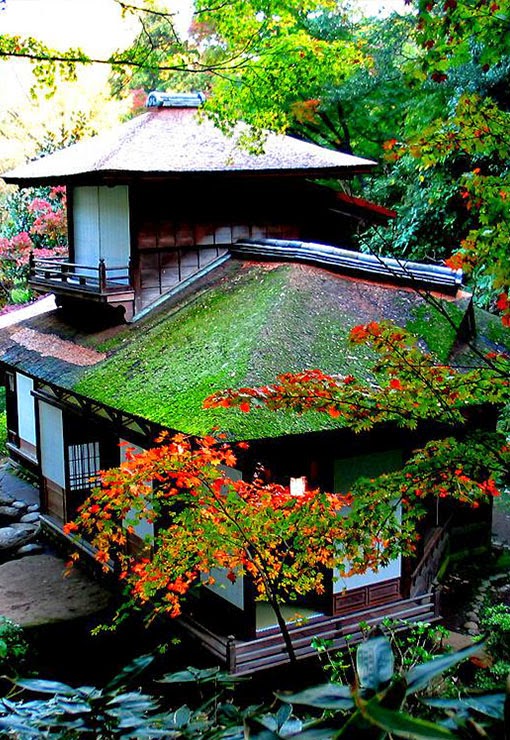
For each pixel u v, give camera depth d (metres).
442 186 13.09
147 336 10.23
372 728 1.24
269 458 8.43
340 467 8.46
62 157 12.20
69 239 12.62
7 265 21.27
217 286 10.75
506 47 4.65
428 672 1.39
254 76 7.51
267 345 8.44
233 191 11.60
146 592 5.88
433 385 5.05
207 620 8.50
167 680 2.69
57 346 11.60
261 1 7.18
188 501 6.03
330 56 7.48
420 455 5.34
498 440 5.14
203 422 7.36
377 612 8.47
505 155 4.70
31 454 15.12
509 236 4.56
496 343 9.55
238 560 5.85
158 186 10.92
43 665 8.46
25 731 2.08
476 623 8.69
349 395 5.29
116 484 5.84
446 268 9.44
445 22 4.57
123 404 8.70
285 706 1.93
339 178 11.48
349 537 5.48
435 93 13.08
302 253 10.40
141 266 11.00
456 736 1.19
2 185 21.88
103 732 2.11
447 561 9.77
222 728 2.04
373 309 9.36
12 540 11.85
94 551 10.43
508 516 11.97
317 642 6.67
